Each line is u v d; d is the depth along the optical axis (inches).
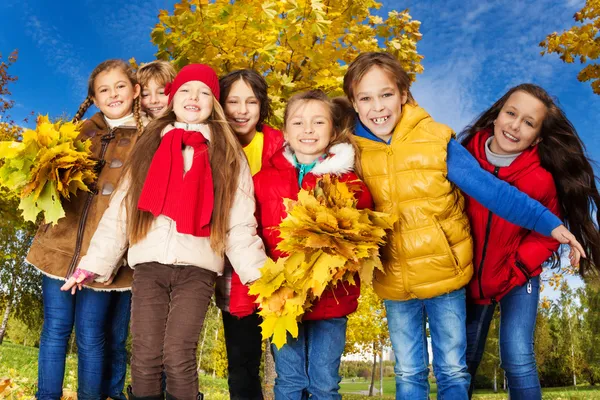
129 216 98.5
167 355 88.8
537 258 114.0
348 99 120.6
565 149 119.6
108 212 101.3
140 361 89.4
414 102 114.5
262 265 97.9
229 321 112.3
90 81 125.6
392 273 108.0
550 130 119.3
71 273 113.7
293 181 107.7
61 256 114.4
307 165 109.3
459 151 108.0
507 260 116.0
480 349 124.8
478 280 117.9
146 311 91.2
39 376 113.4
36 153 106.2
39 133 106.9
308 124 107.4
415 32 249.4
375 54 112.8
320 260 88.9
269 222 107.1
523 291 117.3
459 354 105.2
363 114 112.0
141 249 94.7
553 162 121.3
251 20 183.9
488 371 1325.0
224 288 113.6
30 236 708.7
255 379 111.3
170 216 93.5
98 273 98.3
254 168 129.3
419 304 110.7
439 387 105.1
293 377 102.7
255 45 197.3
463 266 107.3
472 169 105.5
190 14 181.9
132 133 123.9
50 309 115.3
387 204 108.0
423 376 108.9
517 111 115.5
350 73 114.1
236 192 101.7
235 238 99.5
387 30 249.9
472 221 116.5
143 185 98.5
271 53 186.5
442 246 104.8
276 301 90.7
